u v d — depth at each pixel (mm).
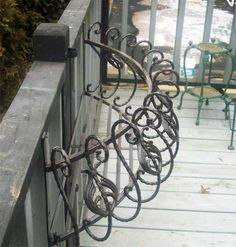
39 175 1159
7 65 3812
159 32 3439
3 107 3795
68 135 1609
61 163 1235
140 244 2037
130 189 1598
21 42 3834
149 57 3375
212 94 3223
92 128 2387
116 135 1471
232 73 3334
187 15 3363
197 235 2113
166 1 3342
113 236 2070
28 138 967
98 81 3072
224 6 3316
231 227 2182
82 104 2096
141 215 2215
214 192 2443
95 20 2770
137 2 3354
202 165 2688
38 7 4102
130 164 1945
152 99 1872
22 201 834
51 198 1340
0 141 949
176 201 2344
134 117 1646
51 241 1341
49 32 1358
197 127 3129
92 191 1470
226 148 2889
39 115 1062
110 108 2346
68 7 1982
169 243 2053
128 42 2707
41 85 1212
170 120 1936
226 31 3404
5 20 3512
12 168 870
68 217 1623
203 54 3158
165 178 2041
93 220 1531
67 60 1475
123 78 3539
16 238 970
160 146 2719
